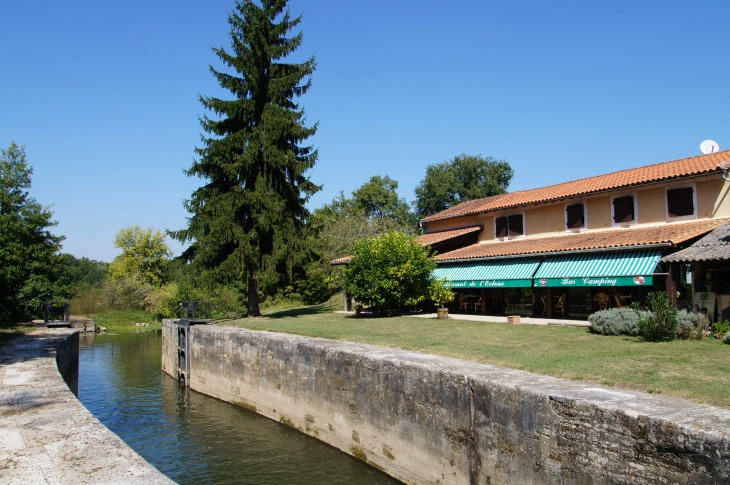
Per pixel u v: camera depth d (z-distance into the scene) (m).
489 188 61.16
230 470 14.62
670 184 22.08
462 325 21.89
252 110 30.16
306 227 32.34
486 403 10.34
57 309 31.20
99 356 36.78
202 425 19.45
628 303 21.23
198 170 30.09
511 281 23.25
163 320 32.69
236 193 29.22
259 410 20.91
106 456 7.00
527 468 9.41
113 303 62.00
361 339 18.28
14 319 32.75
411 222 65.25
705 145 25.67
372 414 14.01
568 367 11.66
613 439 8.02
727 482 6.54
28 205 34.62
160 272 78.50
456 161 64.12
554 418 8.95
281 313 35.62
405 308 30.30
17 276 32.84
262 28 30.48
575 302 23.45
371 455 14.06
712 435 6.76
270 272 29.39
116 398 24.41
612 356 13.14
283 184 31.05
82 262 120.38
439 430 11.57
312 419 17.14
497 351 14.52
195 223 30.34
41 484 6.07
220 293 49.91
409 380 12.57
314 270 46.97
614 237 22.00
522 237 28.69
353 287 27.81
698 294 18.25
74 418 8.85
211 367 24.91
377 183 72.50
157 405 22.95
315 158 31.30
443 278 27.19
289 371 18.67
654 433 7.46
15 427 8.33
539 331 18.95
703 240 18.12
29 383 12.06
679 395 8.88
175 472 14.63
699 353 13.02
